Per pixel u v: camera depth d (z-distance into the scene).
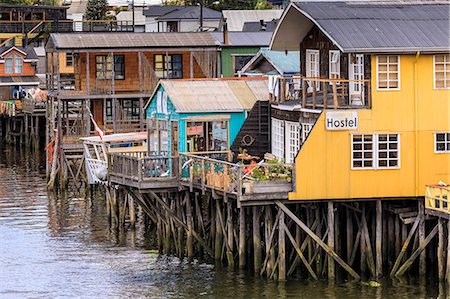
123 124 83.88
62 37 84.19
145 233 64.88
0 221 70.00
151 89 84.69
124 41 84.69
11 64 123.81
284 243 50.59
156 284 52.38
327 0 56.25
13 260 58.47
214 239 56.66
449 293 47.84
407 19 51.78
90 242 62.69
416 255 50.25
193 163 55.19
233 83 60.75
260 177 50.00
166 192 57.34
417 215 50.66
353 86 52.66
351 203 52.09
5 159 105.00
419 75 50.56
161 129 61.44
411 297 48.34
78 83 85.88
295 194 49.91
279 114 55.78
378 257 50.97
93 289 52.03
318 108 51.53
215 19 133.00
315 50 57.06
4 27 139.38
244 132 57.62
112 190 67.62
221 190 51.94
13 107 115.56
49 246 61.75
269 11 124.94
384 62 50.28
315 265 51.84
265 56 74.88
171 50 85.06
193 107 58.44
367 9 53.03
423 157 50.69
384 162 50.47
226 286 51.25
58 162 83.62
